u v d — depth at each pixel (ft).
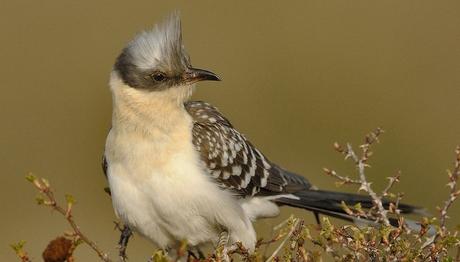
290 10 68.44
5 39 65.72
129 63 29.53
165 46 29.81
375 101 61.82
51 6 67.67
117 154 29.01
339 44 66.23
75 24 66.64
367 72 63.62
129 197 28.99
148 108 28.99
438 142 58.54
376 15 68.64
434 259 24.56
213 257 27.09
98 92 61.93
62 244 22.86
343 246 24.71
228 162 30.30
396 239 24.62
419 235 24.77
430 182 56.18
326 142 59.11
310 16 68.28
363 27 67.31
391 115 60.64
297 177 33.19
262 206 31.96
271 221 37.19
